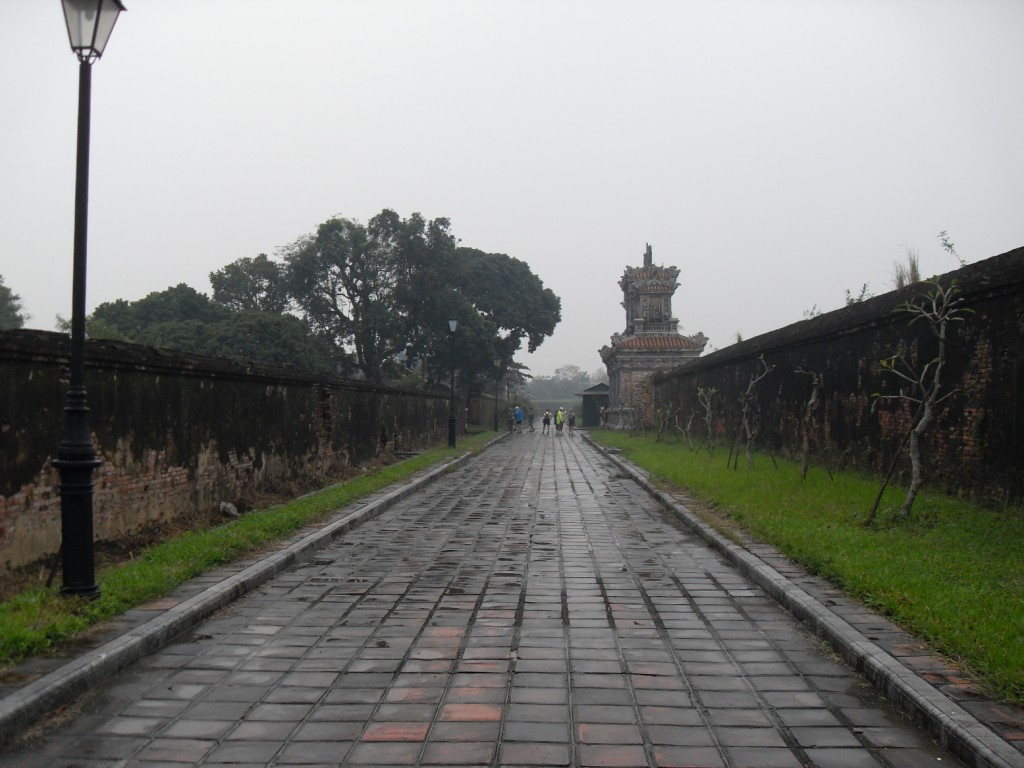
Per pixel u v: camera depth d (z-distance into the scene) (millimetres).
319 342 43156
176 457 10211
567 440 41719
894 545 8172
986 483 10234
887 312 13102
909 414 12398
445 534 11047
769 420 20469
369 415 22281
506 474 20859
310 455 16312
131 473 9055
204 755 4113
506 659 5598
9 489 6883
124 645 5434
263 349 37562
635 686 5070
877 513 9969
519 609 6953
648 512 13156
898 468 12734
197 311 42500
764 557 8438
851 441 14977
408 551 9742
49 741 4273
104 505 8477
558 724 4484
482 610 6922
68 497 6301
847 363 15195
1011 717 4195
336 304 46375
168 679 5195
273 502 12992
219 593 6953
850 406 15031
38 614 5730
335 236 44500
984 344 10336
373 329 44031
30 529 7160
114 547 8570
